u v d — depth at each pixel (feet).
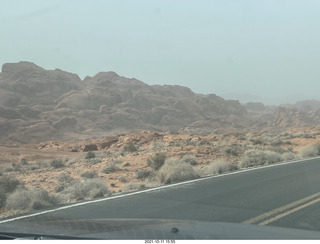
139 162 75.46
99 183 45.32
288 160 67.41
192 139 143.43
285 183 39.99
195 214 26.05
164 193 36.01
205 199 31.99
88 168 80.48
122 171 67.10
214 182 42.14
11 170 103.71
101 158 103.45
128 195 35.83
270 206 28.40
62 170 85.35
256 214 25.62
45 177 72.38
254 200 31.01
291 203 29.37
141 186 45.80
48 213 27.76
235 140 125.70
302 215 24.99
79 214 26.99
